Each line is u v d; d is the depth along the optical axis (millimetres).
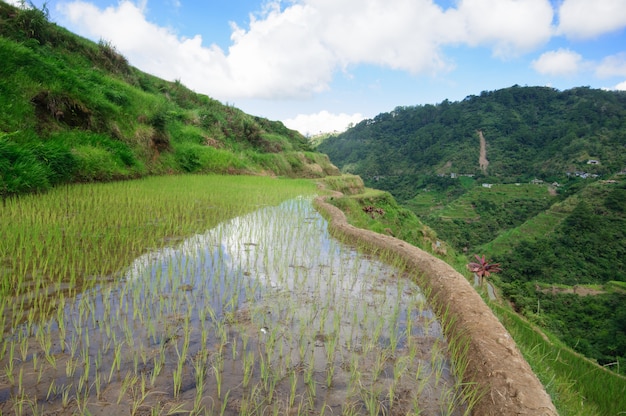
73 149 12180
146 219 8672
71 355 3266
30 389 2803
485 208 97812
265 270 6066
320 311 4672
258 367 3324
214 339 3766
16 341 3426
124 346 3488
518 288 17391
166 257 6246
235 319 4238
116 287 4812
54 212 7922
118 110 16484
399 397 3090
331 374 3264
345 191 33531
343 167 198375
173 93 31250
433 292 5531
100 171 12992
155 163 17828
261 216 10688
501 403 2943
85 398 2742
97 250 6137
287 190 17672
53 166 11008
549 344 7395
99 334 3660
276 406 2818
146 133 17719
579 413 4242
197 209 10664
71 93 14078
